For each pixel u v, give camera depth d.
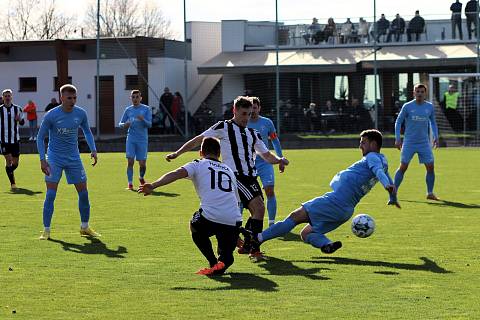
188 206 29.92
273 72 75.69
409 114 31.77
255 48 79.62
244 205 19.31
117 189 36.44
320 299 15.16
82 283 16.66
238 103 19.34
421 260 18.94
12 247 21.09
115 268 18.22
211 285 16.42
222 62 78.19
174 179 17.39
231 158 19.20
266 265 18.52
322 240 18.91
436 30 74.06
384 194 33.50
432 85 66.44
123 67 79.81
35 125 73.00
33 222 25.89
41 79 83.56
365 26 75.31
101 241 21.98
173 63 80.44
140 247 21.00
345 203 19.06
